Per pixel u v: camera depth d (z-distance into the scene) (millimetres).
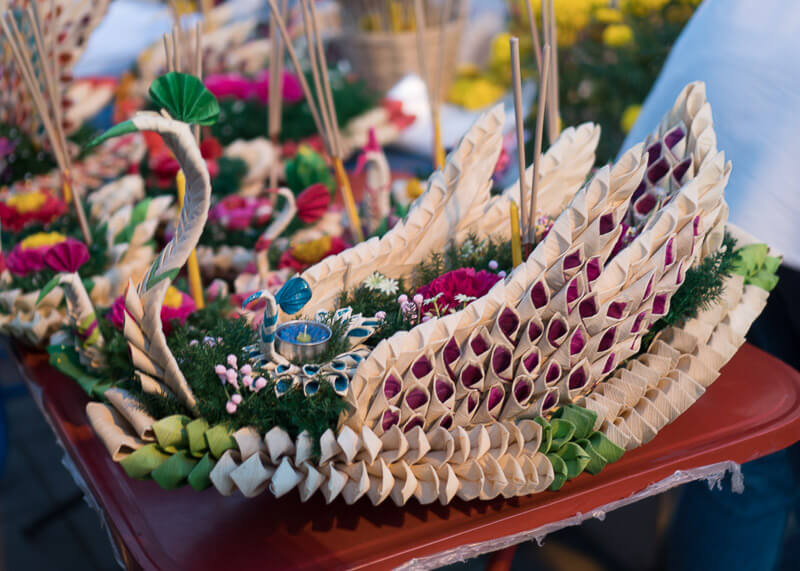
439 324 655
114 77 2182
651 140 861
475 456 669
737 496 945
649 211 834
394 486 661
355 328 718
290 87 1665
